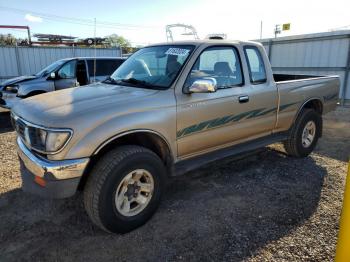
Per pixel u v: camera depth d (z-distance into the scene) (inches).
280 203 138.6
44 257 104.2
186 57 134.0
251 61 159.8
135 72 146.7
